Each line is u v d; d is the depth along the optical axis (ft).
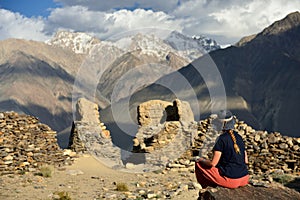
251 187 26.76
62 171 57.26
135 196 41.57
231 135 26.27
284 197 25.66
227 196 25.09
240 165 26.23
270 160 58.44
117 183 49.44
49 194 41.04
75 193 42.75
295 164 57.11
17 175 53.21
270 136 59.62
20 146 58.23
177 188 44.88
